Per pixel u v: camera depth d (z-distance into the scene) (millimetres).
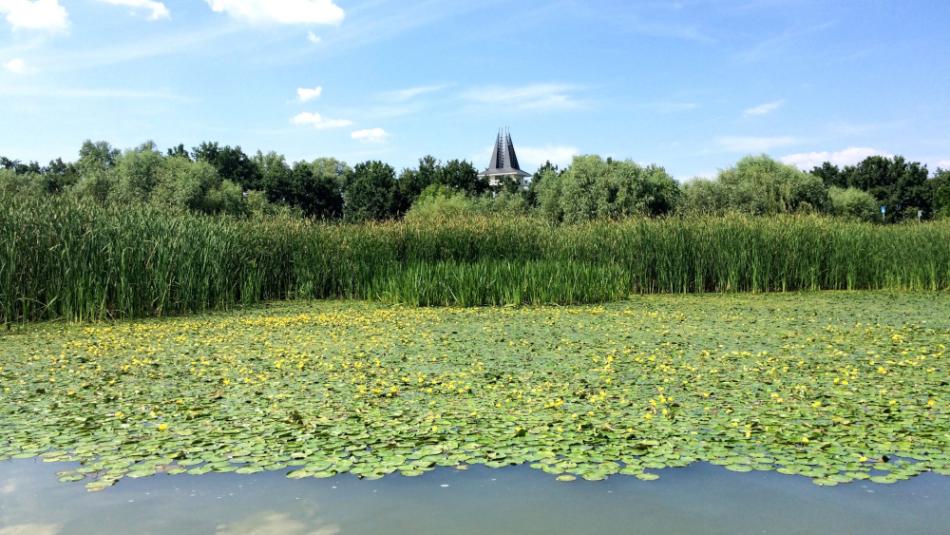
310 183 59688
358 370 6582
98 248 10922
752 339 8391
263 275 14609
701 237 16234
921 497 3436
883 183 63688
